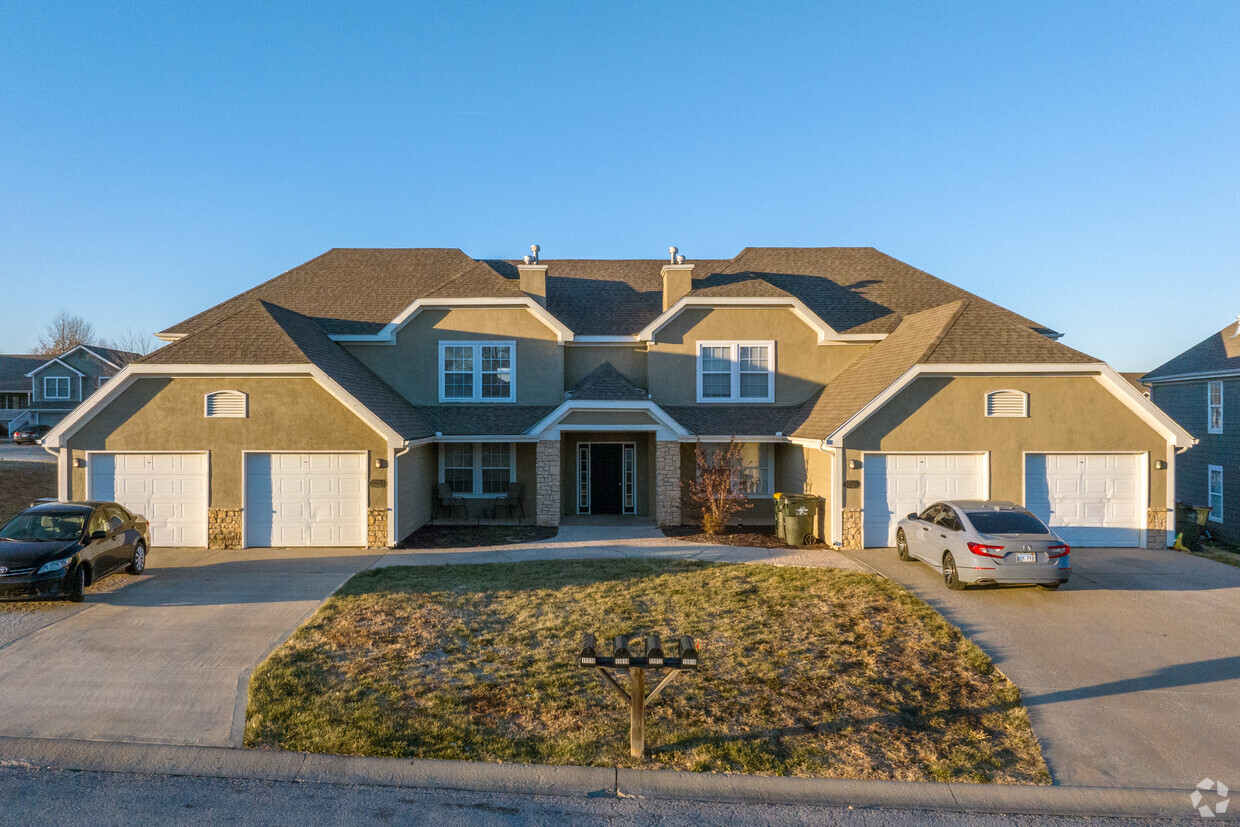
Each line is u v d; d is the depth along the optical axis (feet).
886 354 60.85
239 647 31.14
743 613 35.86
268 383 53.16
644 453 68.54
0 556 35.60
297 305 71.77
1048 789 21.22
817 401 64.28
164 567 46.21
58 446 52.37
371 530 53.11
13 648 30.86
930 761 22.72
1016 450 52.75
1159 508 52.37
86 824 18.84
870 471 53.01
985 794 20.97
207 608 36.76
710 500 58.95
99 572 39.55
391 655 30.07
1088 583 42.19
